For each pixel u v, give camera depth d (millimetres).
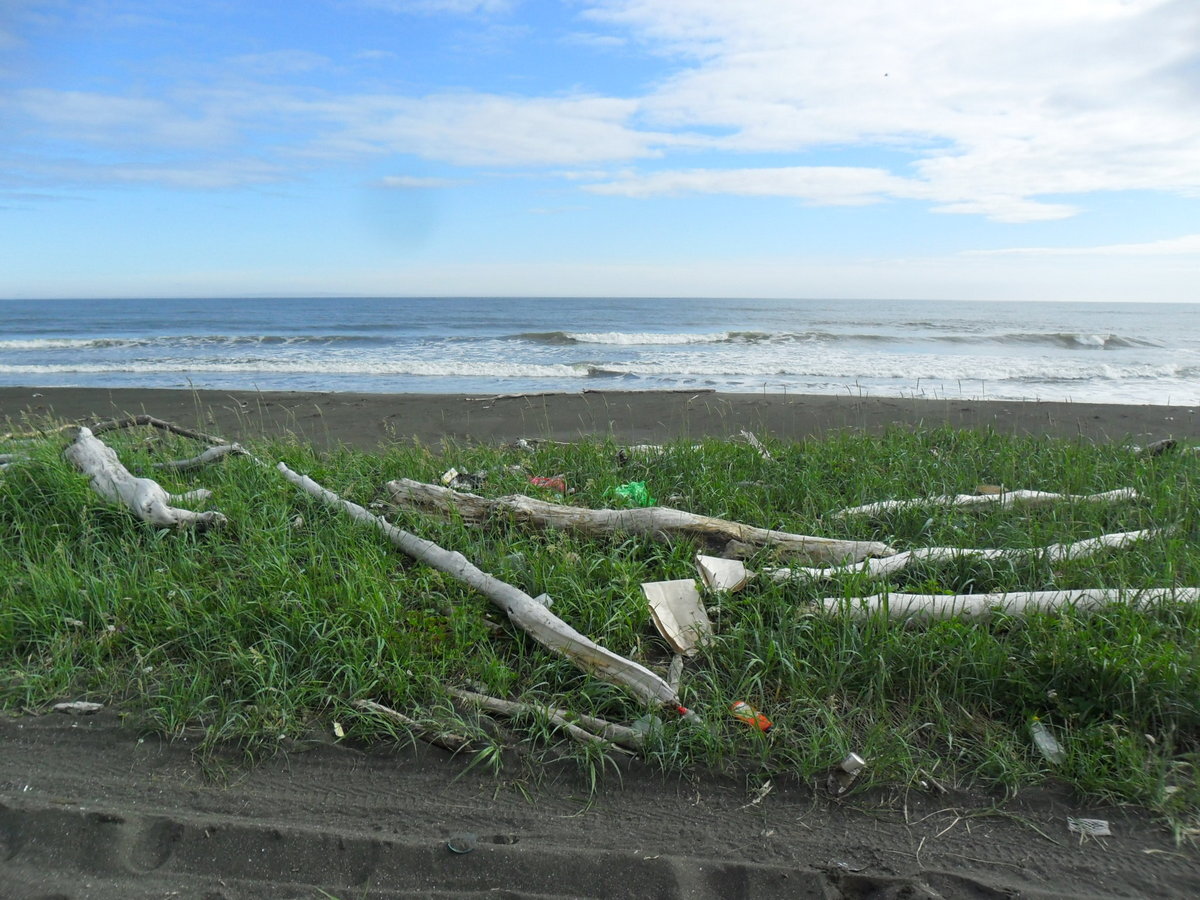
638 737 2990
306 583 3832
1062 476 5980
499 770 2926
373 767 2945
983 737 3061
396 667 3303
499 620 3785
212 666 3443
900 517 4992
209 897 2365
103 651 3590
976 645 3352
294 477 5445
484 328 36094
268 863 2488
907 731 3072
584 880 2416
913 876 2432
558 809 2746
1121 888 2389
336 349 23859
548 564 4160
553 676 3412
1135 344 24781
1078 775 2818
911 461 6434
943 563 4266
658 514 4590
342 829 2617
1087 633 3293
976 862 2502
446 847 2533
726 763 2941
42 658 3570
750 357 20422
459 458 6719
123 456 5941
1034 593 3750
